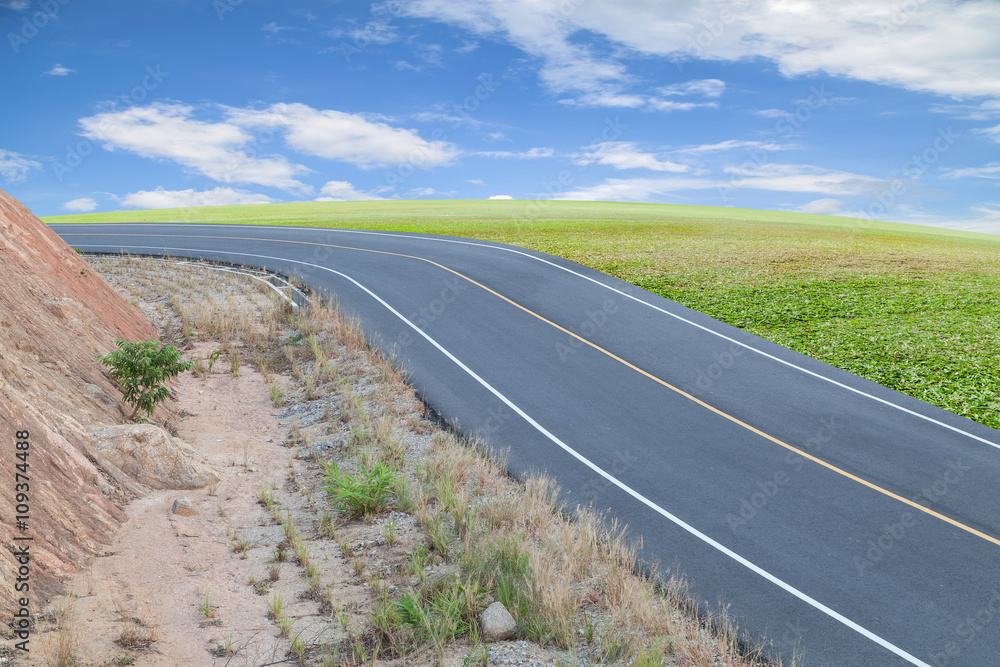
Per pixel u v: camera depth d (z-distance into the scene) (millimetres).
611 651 5840
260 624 6133
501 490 9711
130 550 7020
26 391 8242
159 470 8914
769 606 7215
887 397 14117
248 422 12586
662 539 8641
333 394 13914
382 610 6305
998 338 18812
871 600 7359
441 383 14742
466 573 7156
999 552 8344
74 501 7070
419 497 9203
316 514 8984
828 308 22234
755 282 26016
